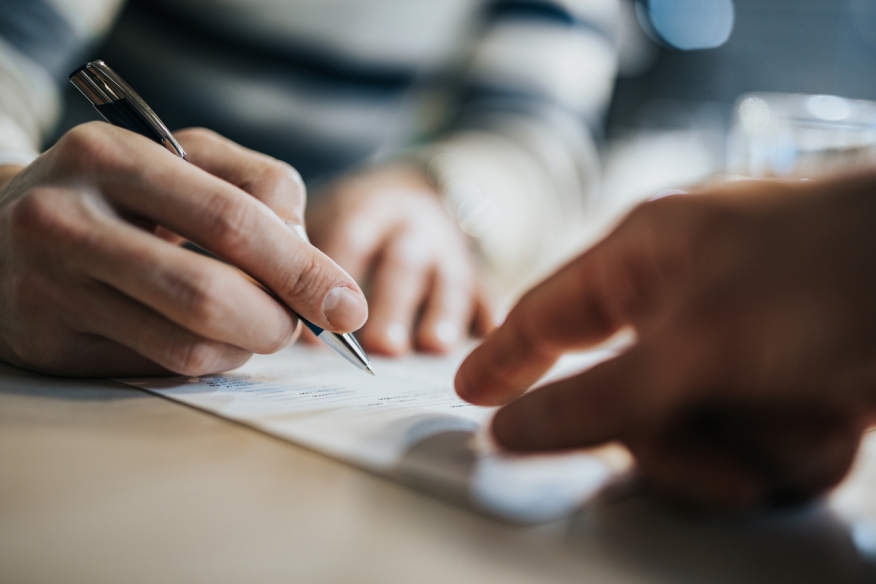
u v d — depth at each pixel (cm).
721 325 25
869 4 222
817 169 32
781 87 212
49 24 83
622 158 177
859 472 29
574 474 25
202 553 18
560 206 110
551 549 20
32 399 34
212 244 37
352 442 28
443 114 122
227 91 127
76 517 20
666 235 28
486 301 78
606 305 30
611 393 25
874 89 223
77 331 39
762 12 209
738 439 26
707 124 188
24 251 37
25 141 64
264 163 42
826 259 26
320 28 129
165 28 120
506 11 132
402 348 62
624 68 180
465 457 27
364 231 75
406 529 20
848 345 25
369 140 142
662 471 25
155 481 23
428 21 139
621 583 18
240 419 32
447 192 93
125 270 36
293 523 20
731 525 22
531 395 27
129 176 37
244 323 37
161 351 38
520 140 109
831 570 19
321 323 39
